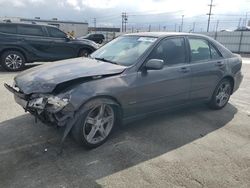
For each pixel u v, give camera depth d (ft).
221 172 10.93
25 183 9.74
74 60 14.94
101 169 10.79
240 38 114.73
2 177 10.02
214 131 15.01
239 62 19.26
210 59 17.22
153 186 9.86
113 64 13.67
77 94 11.21
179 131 14.75
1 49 31.76
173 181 10.20
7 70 32.68
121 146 12.69
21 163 10.97
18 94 12.51
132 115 13.56
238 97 22.82
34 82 11.99
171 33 15.74
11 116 15.98
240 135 14.62
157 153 12.23
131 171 10.74
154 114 14.70
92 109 11.76
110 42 16.96
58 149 12.16
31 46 33.63
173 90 14.90
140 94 13.35
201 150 12.73
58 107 10.85
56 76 11.95
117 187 9.74
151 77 13.73
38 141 12.85
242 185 10.14
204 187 9.93
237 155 12.38
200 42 16.92
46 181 9.91
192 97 16.31
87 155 11.77
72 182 9.91
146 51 13.93
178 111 17.94
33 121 15.20
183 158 11.91
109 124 12.88
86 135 11.94
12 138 13.11
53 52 35.58
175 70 14.83
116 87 12.33
